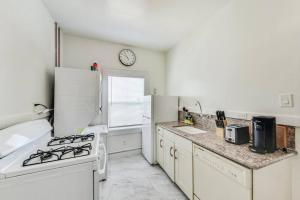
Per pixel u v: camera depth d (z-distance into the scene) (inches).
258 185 38.7
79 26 93.0
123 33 102.0
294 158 46.0
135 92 129.3
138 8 74.0
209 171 53.7
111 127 121.4
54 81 80.9
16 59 48.0
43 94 70.1
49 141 58.4
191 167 64.5
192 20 85.3
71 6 72.3
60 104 75.4
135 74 126.3
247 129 57.1
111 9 74.8
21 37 50.8
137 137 127.6
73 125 77.3
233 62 68.1
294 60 46.5
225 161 46.2
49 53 78.0
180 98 113.3
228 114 70.6
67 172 37.8
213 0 68.1
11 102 45.4
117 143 120.3
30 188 34.1
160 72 137.3
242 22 63.3
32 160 39.4
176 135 77.4
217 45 77.5
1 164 35.0
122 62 120.4
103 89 115.3
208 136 68.8
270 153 45.1
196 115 95.3
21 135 43.4
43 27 69.6
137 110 130.5
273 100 52.2
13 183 32.7
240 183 40.9
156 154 106.3
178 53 116.3
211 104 82.6
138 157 120.9
